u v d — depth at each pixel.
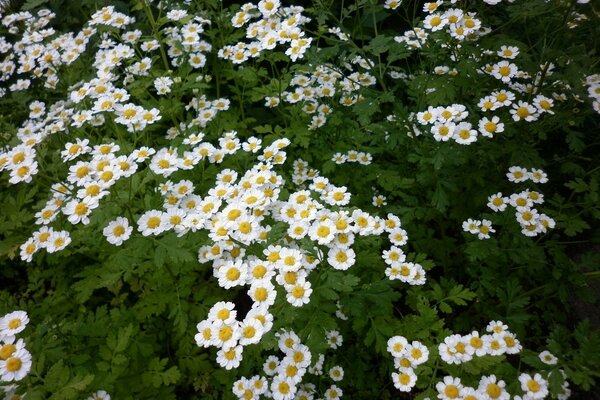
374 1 0.36
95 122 0.43
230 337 0.25
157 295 0.34
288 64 0.50
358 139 0.43
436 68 0.42
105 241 0.35
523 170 0.35
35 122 0.47
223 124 0.46
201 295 0.35
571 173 0.42
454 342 0.26
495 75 0.34
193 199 0.34
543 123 0.36
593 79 0.34
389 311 0.30
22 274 0.44
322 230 0.28
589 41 0.37
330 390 0.31
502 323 0.30
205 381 0.33
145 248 0.30
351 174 0.42
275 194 0.32
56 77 0.49
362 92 0.37
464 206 0.38
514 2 0.37
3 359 0.25
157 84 0.42
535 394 0.24
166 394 0.31
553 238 0.36
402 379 0.27
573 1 0.31
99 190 0.30
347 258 0.27
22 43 0.51
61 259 0.38
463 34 0.32
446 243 0.38
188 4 0.46
